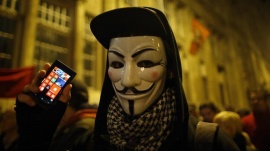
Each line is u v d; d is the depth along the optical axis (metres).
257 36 17.72
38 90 0.91
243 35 15.79
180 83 0.86
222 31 13.36
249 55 15.48
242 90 13.65
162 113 0.84
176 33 9.45
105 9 6.44
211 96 10.68
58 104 0.95
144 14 0.84
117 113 0.91
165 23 0.90
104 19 0.91
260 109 2.53
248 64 15.13
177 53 0.93
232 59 13.48
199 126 0.85
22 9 4.86
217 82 11.58
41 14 5.29
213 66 11.45
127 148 0.80
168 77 0.92
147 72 0.83
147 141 0.79
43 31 5.23
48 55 5.21
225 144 0.80
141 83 0.83
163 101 0.86
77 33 5.66
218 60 12.37
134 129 0.83
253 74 15.09
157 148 0.78
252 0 18.98
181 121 0.82
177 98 0.85
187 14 10.46
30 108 0.91
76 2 5.92
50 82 0.94
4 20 4.62
